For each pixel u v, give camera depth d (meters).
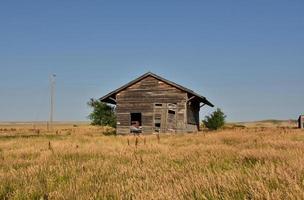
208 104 47.34
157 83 41.59
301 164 8.68
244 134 29.50
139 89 42.03
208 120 60.31
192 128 44.97
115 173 10.22
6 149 20.70
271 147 16.36
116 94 42.66
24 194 7.86
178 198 6.49
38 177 10.08
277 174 7.57
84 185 8.51
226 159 12.61
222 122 59.91
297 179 7.12
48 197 7.48
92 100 68.19
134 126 41.78
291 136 26.12
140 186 7.75
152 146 19.06
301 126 56.47
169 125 40.94
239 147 17.50
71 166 12.08
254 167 9.32
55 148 19.09
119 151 17.02
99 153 16.66
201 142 22.86
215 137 26.19
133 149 18.03
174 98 41.03
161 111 41.25
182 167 10.67
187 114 42.12
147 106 41.62
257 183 6.47
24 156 16.73
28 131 64.19
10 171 11.20
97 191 7.63
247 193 6.38
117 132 42.00
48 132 56.12
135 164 11.86
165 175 9.05
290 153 12.38
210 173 8.23
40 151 18.25
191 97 41.09
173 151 16.30
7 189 8.71
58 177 9.98
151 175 9.52
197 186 7.09
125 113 42.09
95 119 67.56
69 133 46.81
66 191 7.80
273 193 5.90
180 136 31.05
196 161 12.26
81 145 20.94
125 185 8.06
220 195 6.43
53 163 13.62
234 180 7.25
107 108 67.56
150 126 41.25
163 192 6.80
